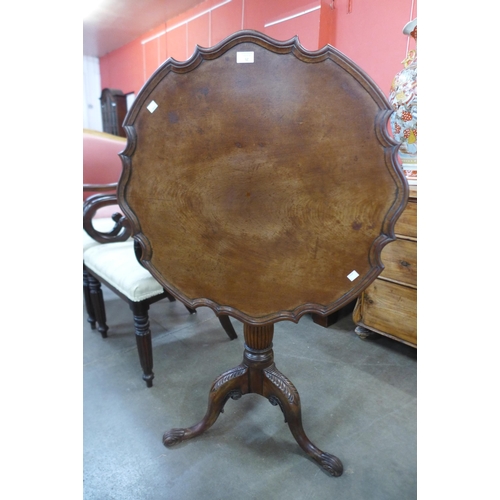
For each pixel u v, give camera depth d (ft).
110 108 13.65
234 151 2.46
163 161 2.59
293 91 2.29
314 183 2.41
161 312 6.74
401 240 4.68
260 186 2.49
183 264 2.77
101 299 5.58
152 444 3.68
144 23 11.16
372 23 5.99
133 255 4.73
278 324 6.24
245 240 2.61
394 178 2.27
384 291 5.07
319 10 6.17
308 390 4.50
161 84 2.45
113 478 3.28
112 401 4.31
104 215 7.94
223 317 5.37
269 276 2.65
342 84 2.23
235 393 3.54
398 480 3.26
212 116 2.43
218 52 2.31
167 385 4.61
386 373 4.83
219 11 8.71
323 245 2.51
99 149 8.43
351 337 5.77
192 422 3.98
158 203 2.68
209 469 3.38
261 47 2.26
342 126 2.28
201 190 2.59
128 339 5.73
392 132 4.50
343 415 4.07
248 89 2.34
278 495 3.12
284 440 3.74
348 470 3.36
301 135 2.35
